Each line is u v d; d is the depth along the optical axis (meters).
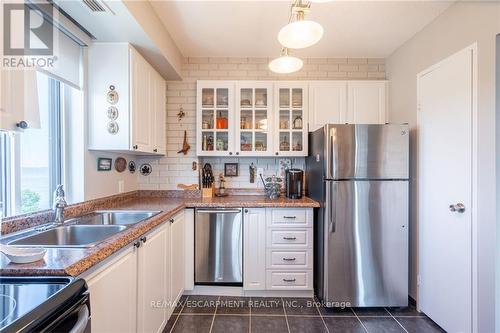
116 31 1.75
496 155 1.50
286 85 2.67
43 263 0.89
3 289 0.78
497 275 1.50
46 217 1.51
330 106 2.68
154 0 1.82
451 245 1.81
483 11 1.58
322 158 2.22
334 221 2.14
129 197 2.54
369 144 2.13
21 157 1.45
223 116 2.73
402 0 1.83
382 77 2.86
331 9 1.95
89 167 1.90
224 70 2.84
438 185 1.94
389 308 2.22
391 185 2.14
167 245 1.87
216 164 2.92
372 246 2.15
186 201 2.44
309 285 2.31
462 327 1.71
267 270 2.31
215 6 1.91
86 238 1.52
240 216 2.34
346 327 1.94
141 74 2.08
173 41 2.45
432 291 2.00
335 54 2.76
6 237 1.23
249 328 1.92
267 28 2.24
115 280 1.17
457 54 1.77
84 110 1.83
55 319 0.70
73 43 1.73
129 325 1.30
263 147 2.70
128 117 1.88
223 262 2.34
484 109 1.57
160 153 2.57
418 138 2.19
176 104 2.81
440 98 1.94
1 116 1.07
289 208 2.31
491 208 1.52
